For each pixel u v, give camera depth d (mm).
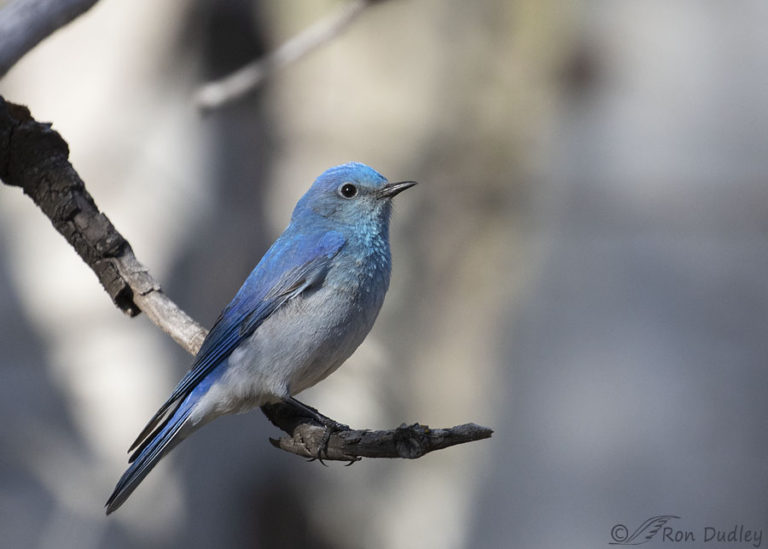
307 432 7121
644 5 12656
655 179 12219
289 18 15977
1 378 13898
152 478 13648
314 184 9125
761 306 11531
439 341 16375
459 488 14758
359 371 15609
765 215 11734
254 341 8461
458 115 16688
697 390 11539
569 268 12484
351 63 17141
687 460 11477
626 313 12000
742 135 11945
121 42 14602
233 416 13781
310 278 8500
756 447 11352
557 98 13750
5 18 6836
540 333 12539
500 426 12719
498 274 14781
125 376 13945
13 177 7848
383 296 8977
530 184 13914
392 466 15062
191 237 14117
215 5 14648
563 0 14430
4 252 14234
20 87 14602
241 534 13680
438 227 16531
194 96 13922
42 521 13609
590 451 11930
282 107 15562
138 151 14336
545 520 12141
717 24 12219
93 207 7938
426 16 17156
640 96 12430
